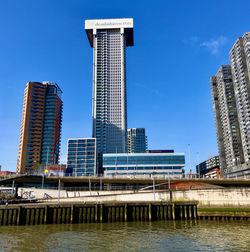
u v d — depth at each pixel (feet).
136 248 96.89
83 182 351.25
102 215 164.14
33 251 92.89
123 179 334.24
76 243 104.78
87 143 625.82
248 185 344.90
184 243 105.09
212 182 332.39
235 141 606.14
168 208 179.32
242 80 563.48
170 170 541.34
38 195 252.01
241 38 584.81
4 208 152.76
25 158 629.10
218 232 131.23
